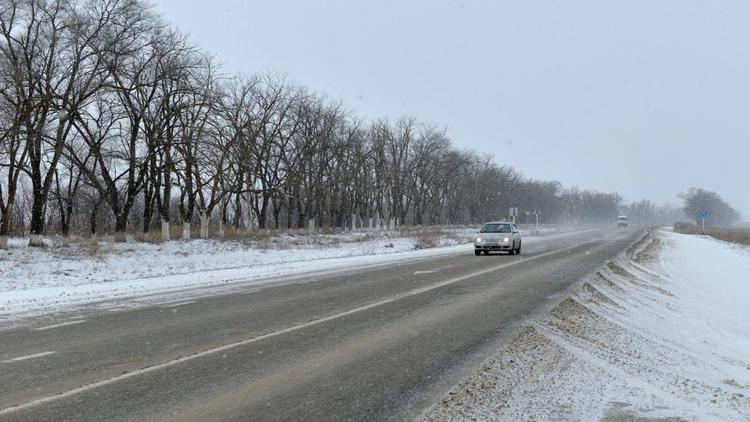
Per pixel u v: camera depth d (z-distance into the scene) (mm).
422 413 5293
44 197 30406
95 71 29844
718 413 5250
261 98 46938
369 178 76125
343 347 8094
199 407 5453
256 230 43625
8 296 14281
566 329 9375
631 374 6652
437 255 29594
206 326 9758
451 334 9000
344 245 37906
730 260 24406
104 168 34344
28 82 28594
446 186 94938
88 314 11234
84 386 6148
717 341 8664
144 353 7727
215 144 35938
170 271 22219
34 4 28531
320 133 57000
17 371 6793
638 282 16328
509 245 28656
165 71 32750
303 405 5527
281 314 11008
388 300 12859
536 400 5648
